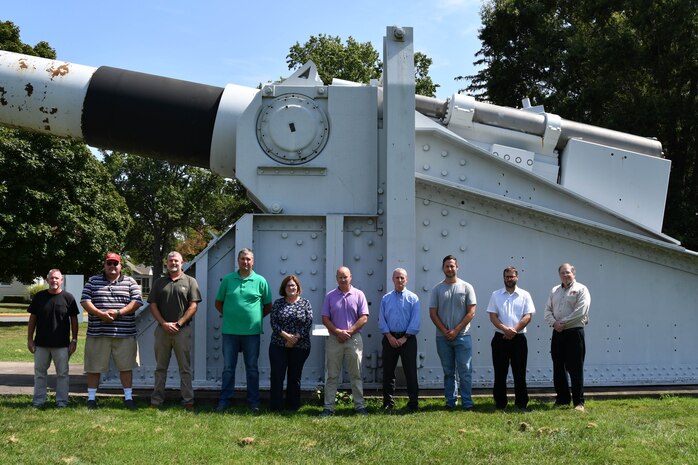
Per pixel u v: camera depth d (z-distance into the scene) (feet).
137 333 26.63
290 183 27.02
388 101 25.91
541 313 27.81
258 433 20.08
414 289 26.66
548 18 92.73
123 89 28.30
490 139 29.09
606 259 28.27
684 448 18.63
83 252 89.04
